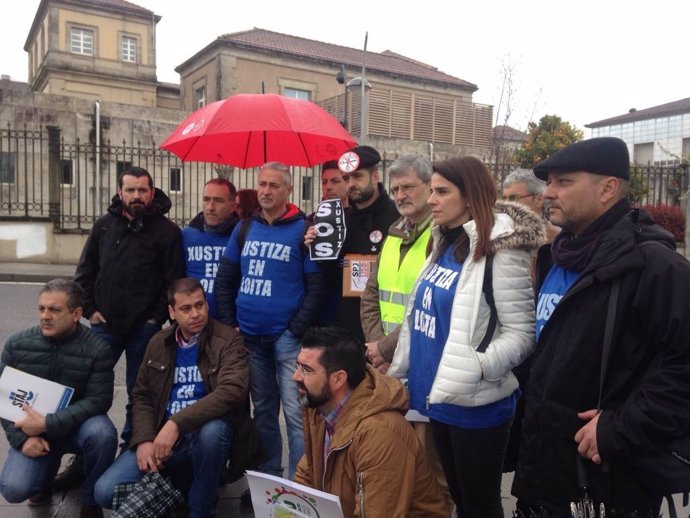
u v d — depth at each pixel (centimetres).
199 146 458
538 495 219
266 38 2978
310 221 376
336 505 225
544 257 255
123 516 301
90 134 1753
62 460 425
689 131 2839
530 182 405
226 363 341
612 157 212
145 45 3728
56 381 342
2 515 338
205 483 322
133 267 396
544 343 222
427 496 254
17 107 1683
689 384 190
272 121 401
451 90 3075
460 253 266
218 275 386
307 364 251
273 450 373
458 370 249
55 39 3481
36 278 1252
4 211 1658
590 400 209
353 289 354
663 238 205
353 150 353
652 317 195
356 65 2911
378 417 244
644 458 195
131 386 412
